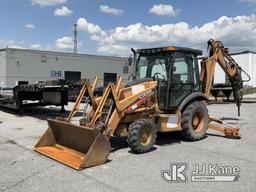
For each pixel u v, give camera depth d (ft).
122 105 21.17
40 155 20.93
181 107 25.17
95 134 18.79
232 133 27.48
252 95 98.07
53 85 37.50
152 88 23.66
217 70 101.71
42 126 33.50
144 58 26.68
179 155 21.39
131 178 16.63
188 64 26.18
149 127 21.91
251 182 16.33
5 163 19.16
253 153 22.31
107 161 19.62
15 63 120.37
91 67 145.48
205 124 26.99
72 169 18.02
